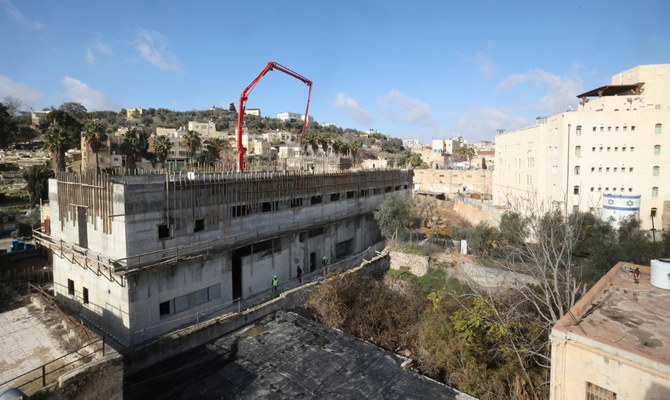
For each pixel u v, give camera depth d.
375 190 56.97
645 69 54.91
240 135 47.38
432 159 158.12
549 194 55.22
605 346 11.88
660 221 49.28
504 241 39.50
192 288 28.41
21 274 34.59
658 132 49.19
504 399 20.72
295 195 40.09
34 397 12.79
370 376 22.12
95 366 14.48
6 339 17.61
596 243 32.41
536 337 21.69
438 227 61.25
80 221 28.19
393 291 35.94
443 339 24.88
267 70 48.16
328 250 45.38
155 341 23.03
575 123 50.84
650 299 15.84
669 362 10.73
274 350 24.52
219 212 31.31
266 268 36.06
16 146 127.50
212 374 21.77
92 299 27.41
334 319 30.72
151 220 25.98
